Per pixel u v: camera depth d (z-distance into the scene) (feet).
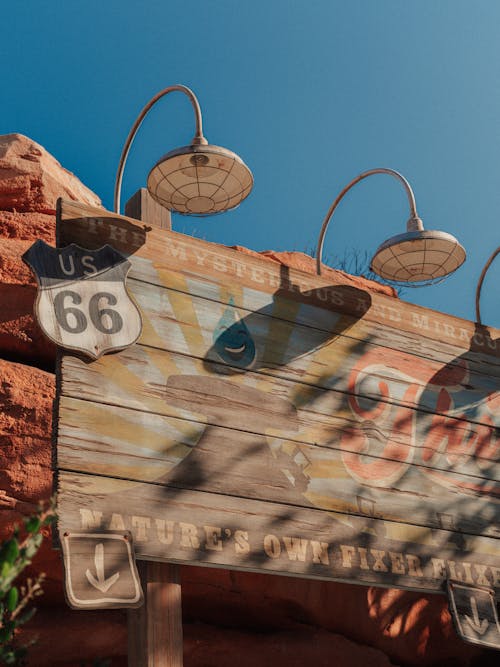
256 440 22.03
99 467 19.42
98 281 21.20
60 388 19.69
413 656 28.60
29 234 27.43
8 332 25.08
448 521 24.43
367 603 27.25
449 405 26.40
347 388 24.47
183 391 21.44
